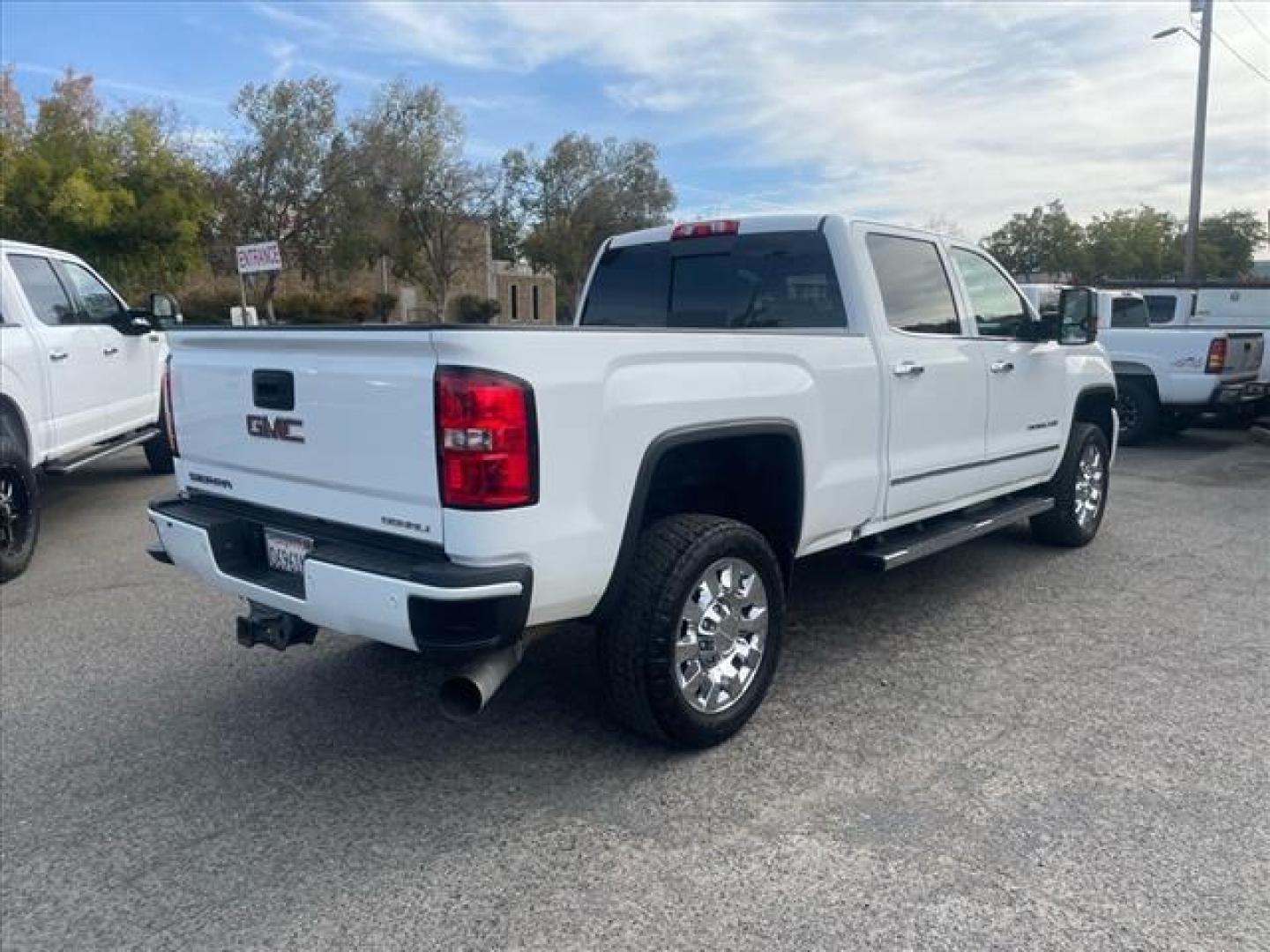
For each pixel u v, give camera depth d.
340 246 37.50
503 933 2.67
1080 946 2.57
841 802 3.32
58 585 6.12
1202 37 20.16
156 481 9.80
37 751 3.81
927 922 2.68
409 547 3.10
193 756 3.75
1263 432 13.08
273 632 3.49
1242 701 4.15
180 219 23.72
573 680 4.45
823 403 4.04
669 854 3.03
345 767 3.64
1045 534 6.75
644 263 5.39
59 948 2.65
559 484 3.02
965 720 3.96
